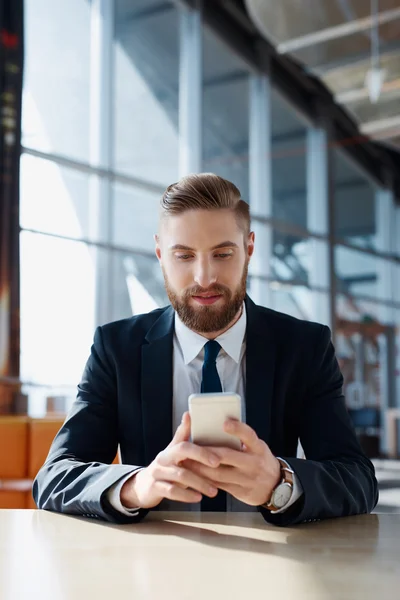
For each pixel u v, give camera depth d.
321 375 1.42
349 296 11.41
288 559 0.80
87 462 1.33
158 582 0.70
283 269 9.83
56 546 0.88
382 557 0.81
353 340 11.45
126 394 1.40
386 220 12.62
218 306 1.30
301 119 10.51
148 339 1.44
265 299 9.45
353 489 1.15
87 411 1.40
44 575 0.73
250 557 0.81
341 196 11.33
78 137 7.13
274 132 9.92
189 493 1.00
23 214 6.44
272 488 1.02
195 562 0.79
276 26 6.30
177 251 1.28
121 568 0.76
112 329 1.47
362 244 11.85
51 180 6.75
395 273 12.74
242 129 9.30
